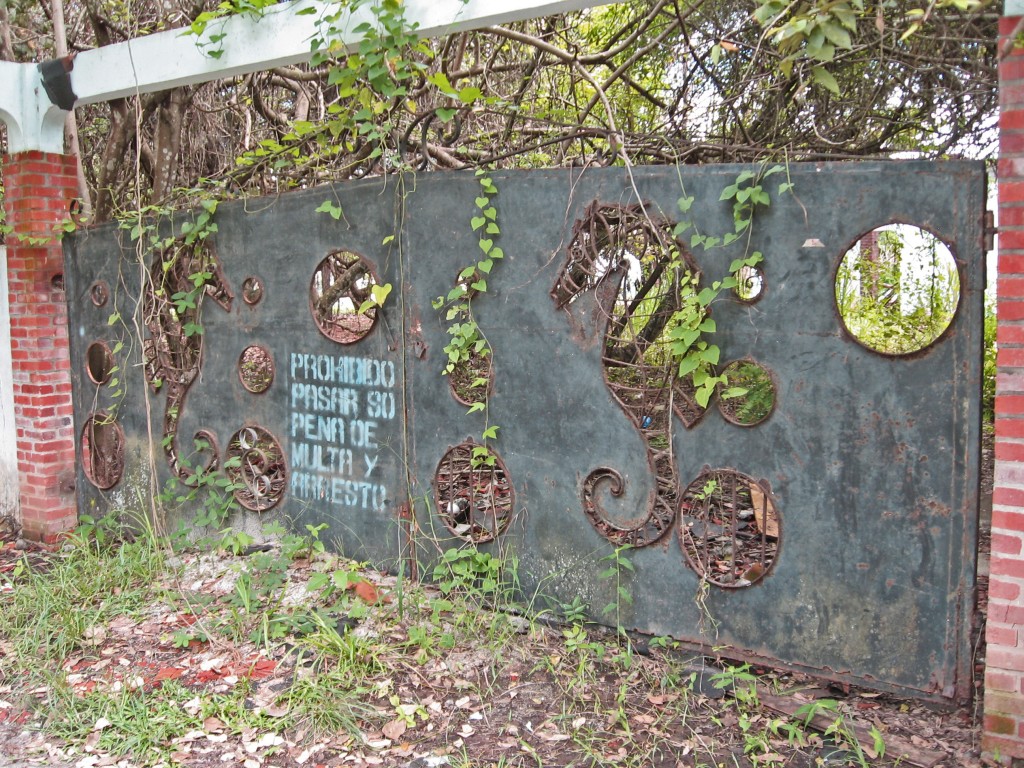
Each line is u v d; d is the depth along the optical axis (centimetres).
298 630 400
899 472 317
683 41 524
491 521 438
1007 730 291
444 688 353
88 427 577
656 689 349
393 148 489
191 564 496
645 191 358
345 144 502
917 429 312
